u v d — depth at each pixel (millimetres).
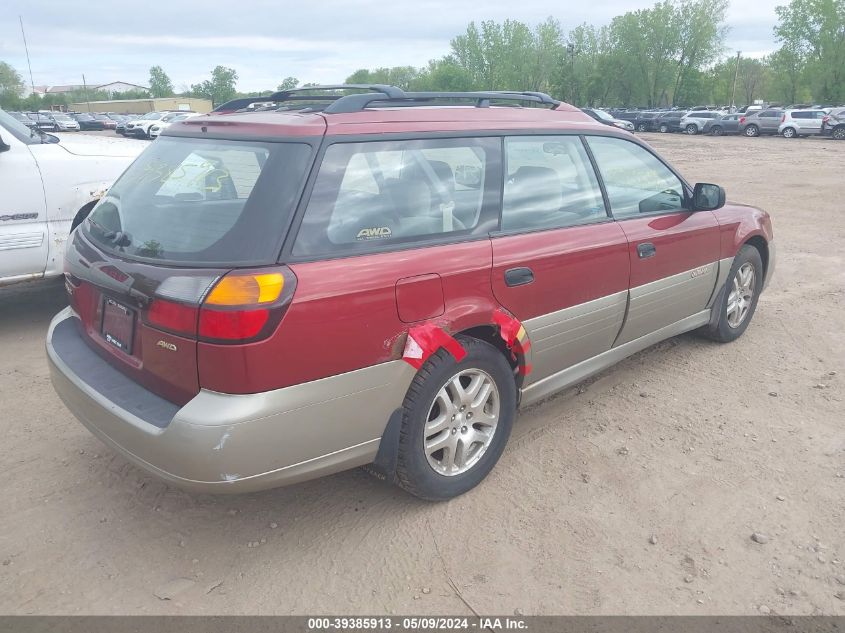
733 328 5160
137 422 2559
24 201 5148
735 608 2561
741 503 3189
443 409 3027
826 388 4438
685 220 4340
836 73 71500
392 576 2719
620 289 3816
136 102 100500
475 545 2893
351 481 3363
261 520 3062
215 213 2678
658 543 2912
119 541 2918
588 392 4371
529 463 3518
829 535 2969
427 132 3049
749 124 43875
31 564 2768
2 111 5672
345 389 2627
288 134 2738
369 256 2703
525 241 3277
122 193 3240
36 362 4812
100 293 2975
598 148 3879
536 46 85562
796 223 10688
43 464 3494
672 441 3754
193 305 2408
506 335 3164
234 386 2406
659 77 80188
